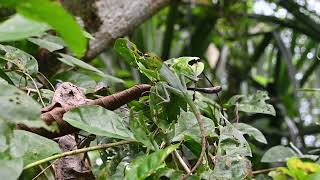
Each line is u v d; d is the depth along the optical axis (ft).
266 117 9.32
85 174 3.53
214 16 10.80
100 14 6.45
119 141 3.50
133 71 8.26
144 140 3.21
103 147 3.28
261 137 4.31
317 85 11.35
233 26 10.97
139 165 2.96
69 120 3.14
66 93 3.51
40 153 3.06
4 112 2.62
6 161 2.75
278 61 10.31
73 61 4.70
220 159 3.42
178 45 11.66
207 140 3.59
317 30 10.14
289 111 9.37
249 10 12.41
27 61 4.01
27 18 2.44
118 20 6.59
